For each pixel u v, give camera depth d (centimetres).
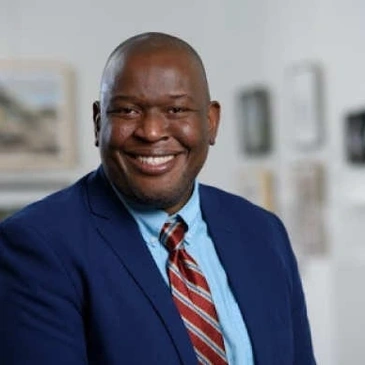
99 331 291
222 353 304
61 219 306
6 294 296
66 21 1053
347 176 866
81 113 1056
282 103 996
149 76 297
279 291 334
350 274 832
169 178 307
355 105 853
